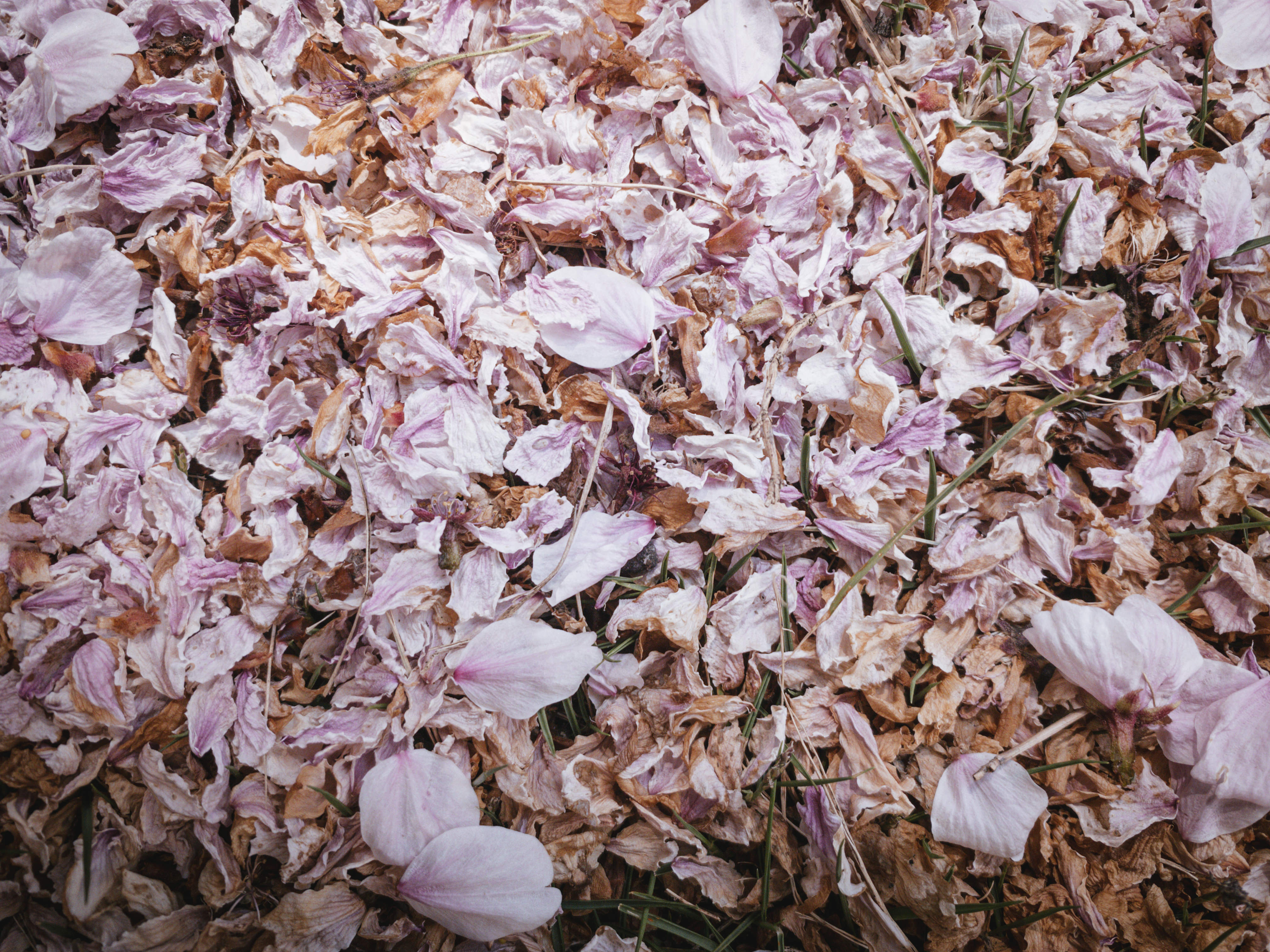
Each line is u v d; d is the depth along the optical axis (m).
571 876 0.16
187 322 0.17
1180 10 0.18
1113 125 0.17
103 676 0.15
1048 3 0.18
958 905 0.15
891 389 0.16
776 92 0.17
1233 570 0.16
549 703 0.16
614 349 0.16
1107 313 0.16
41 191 0.17
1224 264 0.17
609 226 0.17
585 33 0.17
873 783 0.16
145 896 0.15
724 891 0.16
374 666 0.16
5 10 0.17
